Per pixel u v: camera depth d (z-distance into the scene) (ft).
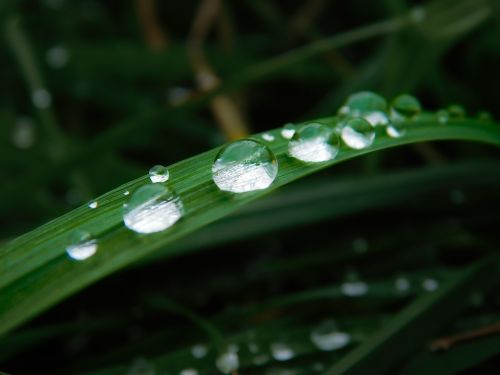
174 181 0.21
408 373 0.25
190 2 0.62
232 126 0.46
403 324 0.26
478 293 0.27
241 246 0.35
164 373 0.26
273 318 0.30
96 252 0.20
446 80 0.40
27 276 0.20
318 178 0.39
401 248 0.32
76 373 0.28
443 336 0.27
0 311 0.20
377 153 0.36
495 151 0.39
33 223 0.37
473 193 0.34
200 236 0.31
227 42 0.56
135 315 0.30
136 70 0.52
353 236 0.35
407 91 0.36
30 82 0.46
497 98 0.39
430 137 0.25
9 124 0.45
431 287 0.29
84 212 0.21
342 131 0.23
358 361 0.25
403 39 0.36
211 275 0.34
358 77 0.41
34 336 0.29
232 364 0.26
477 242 0.32
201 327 0.28
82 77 0.52
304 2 0.59
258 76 0.38
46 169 0.35
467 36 0.42
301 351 0.27
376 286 0.30
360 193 0.32
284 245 0.36
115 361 0.28
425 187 0.33
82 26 0.59
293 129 0.23
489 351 0.25
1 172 0.43
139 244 0.20
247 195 0.21
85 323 0.30
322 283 0.33
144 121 0.36
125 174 0.40
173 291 0.32
